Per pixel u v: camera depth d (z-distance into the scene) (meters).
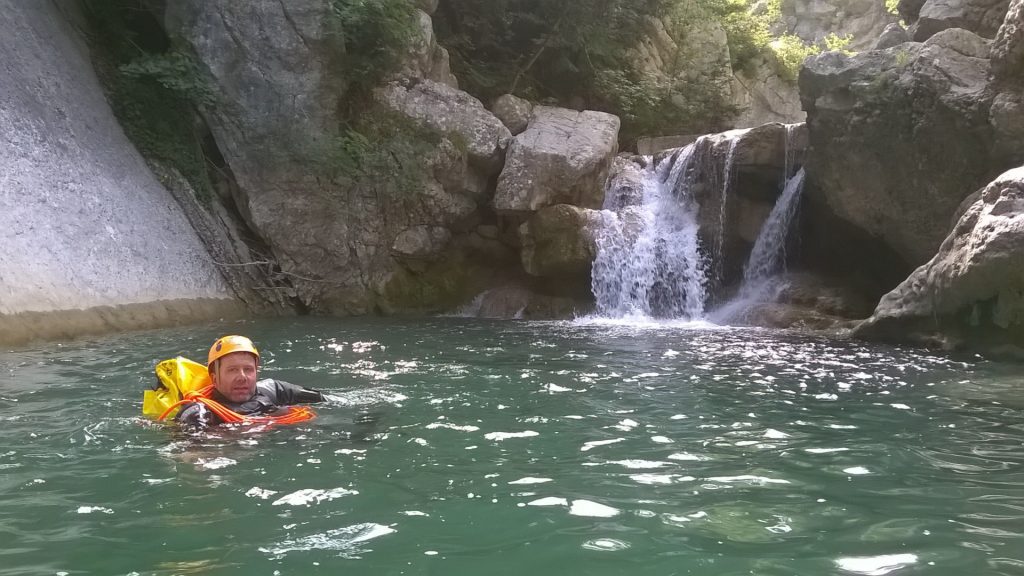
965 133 10.95
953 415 5.28
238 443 4.26
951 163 11.21
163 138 13.73
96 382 6.36
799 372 7.16
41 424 4.75
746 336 10.51
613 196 15.58
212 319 12.36
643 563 2.62
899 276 12.42
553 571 2.55
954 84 11.10
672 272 14.41
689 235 14.66
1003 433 4.73
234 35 13.65
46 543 2.79
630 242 14.20
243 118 13.77
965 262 8.61
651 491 3.47
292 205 14.06
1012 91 10.40
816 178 12.66
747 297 13.77
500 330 11.22
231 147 13.83
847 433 4.71
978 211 8.99
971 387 6.40
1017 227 8.12
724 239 14.60
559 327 11.84
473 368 7.30
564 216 14.02
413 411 5.23
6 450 4.11
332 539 2.84
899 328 9.71
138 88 13.59
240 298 13.59
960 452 4.27
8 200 9.94
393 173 14.31
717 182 14.53
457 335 10.44
